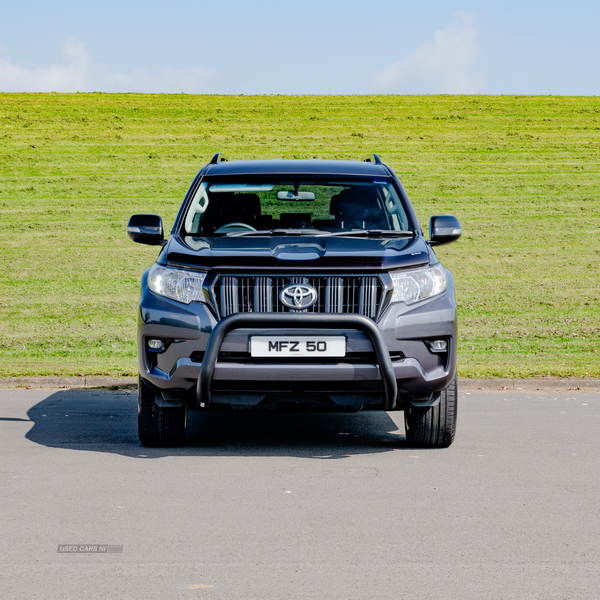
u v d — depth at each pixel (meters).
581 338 18.16
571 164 52.53
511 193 46.00
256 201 8.25
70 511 5.53
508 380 11.91
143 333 6.93
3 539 4.96
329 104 73.06
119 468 6.73
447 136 60.28
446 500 5.86
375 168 8.95
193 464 6.89
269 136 59.66
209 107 70.38
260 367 6.52
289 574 4.43
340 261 6.72
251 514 5.49
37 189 45.59
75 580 4.33
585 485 6.29
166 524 5.26
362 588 4.23
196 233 7.97
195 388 6.82
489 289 26.83
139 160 52.50
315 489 6.12
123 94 76.81
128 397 10.95
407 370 6.71
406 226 8.07
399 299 6.75
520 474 6.62
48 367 13.31
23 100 71.00
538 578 4.38
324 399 6.75
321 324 6.49
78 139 57.75
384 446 7.74
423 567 4.54
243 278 6.71
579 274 30.00
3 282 28.03
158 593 4.16
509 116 67.56
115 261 32.03
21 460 7.00
